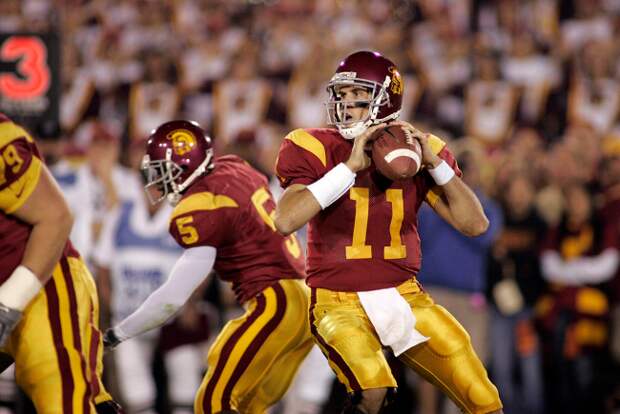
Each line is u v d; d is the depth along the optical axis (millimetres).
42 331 10969
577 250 22578
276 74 31156
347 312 11992
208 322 20875
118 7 35281
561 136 27922
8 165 10258
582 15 31203
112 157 21453
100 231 20859
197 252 13273
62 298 11156
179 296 13164
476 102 28625
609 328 22375
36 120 19672
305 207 11445
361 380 11383
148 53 32969
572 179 23000
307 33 32469
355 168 11570
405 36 31625
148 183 13781
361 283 12016
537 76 28969
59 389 10891
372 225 12047
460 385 11977
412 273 12344
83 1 35844
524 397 22391
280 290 13516
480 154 23141
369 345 11719
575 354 22516
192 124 13852
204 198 13367
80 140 27500
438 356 12070
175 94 31328
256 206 13680
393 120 12289
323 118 29656
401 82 12312
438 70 29703
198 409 13344
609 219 22625
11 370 19781
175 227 13281
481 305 21422
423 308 12219
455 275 21188
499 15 31516
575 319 22516
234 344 13312
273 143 23062
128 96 31797
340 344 11648
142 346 20047
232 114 30359
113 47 33938
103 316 20297
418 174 12320
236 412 13195
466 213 12102
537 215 22828
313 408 18969
